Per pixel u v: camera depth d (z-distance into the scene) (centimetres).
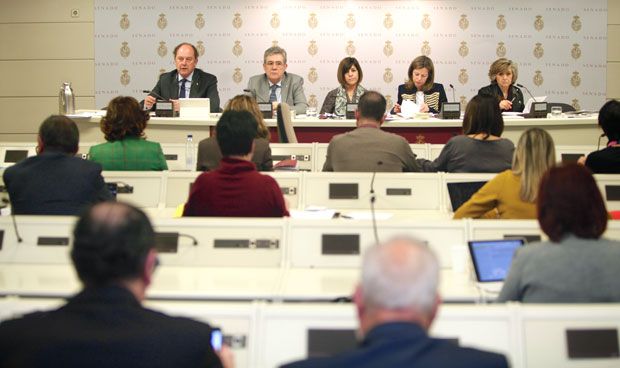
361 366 124
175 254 283
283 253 283
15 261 286
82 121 565
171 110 591
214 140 402
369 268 130
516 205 299
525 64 845
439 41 842
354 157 411
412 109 604
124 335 139
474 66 845
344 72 688
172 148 496
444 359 125
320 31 844
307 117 623
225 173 298
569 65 846
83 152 524
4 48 862
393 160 411
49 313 144
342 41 844
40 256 287
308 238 284
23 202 316
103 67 855
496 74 691
